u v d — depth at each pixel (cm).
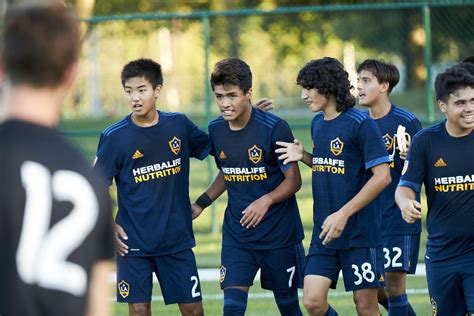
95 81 5181
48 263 604
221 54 5672
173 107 6112
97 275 634
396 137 1739
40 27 621
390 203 1716
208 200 1627
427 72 3228
